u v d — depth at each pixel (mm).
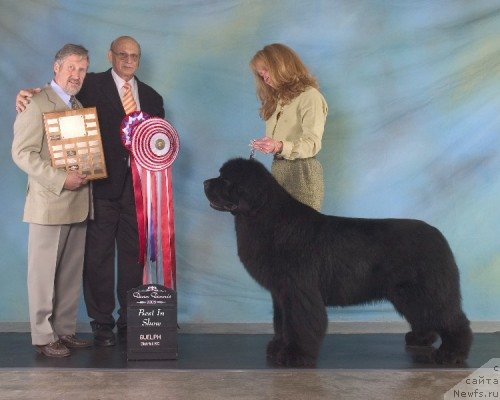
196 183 5598
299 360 4289
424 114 5520
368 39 5496
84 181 4523
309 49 5504
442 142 5523
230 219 5598
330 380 4027
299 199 4605
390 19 5484
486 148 5504
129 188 5012
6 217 5516
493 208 5516
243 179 4211
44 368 4281
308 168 4598
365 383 3965
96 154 4523
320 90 5527
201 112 5562
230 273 5617
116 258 5629
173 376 4121
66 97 4594
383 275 4316
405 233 4332
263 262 4262
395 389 3855
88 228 4957
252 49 5516
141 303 4520
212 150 5578
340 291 4297
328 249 4258
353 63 5504
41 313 4566
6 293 5531
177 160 5586
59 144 4469
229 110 5562
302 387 3891
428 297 4293
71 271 4797
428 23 5477
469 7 5465
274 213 4258
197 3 5496
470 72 5488
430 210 5547
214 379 4059
